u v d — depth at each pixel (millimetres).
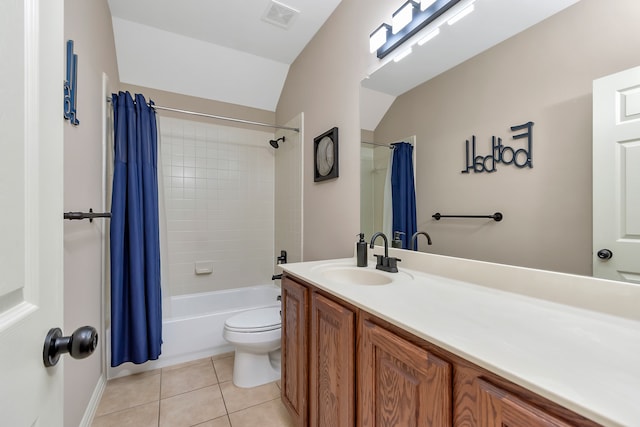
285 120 2783
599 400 421
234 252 2857
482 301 888
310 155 2273
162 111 2521
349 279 1470
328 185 2027
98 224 1641
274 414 1517
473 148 1135
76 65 1268
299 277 1295
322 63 2104
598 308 790
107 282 1806
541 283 908
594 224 802
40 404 431
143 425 1429
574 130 839
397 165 1485
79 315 1311
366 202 1688
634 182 732
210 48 2369
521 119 971
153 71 2385
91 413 1460
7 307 364
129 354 1749
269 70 2678
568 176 855
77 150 1295
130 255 1740
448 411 616
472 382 572
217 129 2770
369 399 854
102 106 1725
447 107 1234
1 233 350
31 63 426
